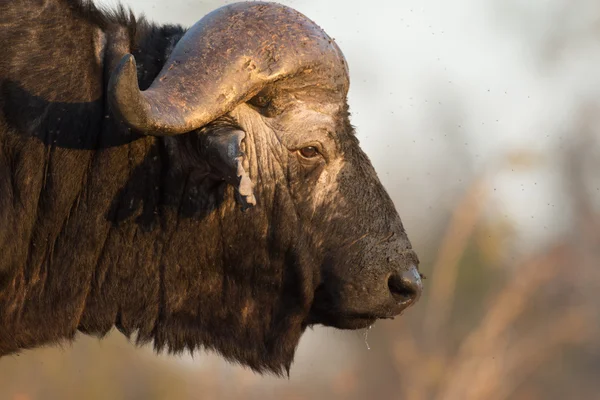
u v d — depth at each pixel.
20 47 21.34
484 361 53.72
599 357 70.81
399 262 23.44
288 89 22.03
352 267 23.16
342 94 22.58
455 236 59.59
